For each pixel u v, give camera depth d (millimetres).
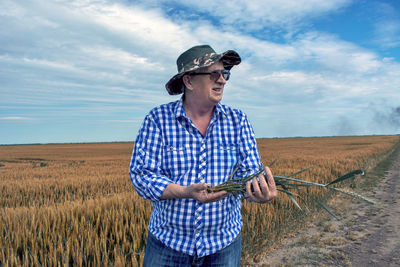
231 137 1550
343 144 61281
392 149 45156
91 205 5812
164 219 1473
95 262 3352
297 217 6090
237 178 1436
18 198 10078
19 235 4133
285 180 1407
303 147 52812
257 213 5285
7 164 29344
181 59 1485
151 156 1470
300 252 4844
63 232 4223
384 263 4438
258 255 4586
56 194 11000
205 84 1420
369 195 10375
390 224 6562
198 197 1273
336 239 5488
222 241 1464
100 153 50250
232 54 1584
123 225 4711
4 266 3318
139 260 3459
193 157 1464
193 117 1541
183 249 1411
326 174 12055
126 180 13477
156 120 1508
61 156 43562
